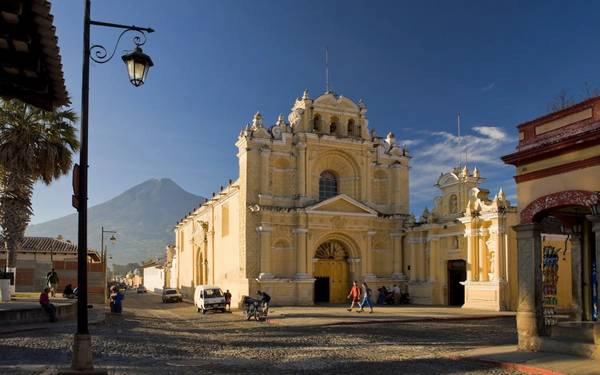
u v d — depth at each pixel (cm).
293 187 4641
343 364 1536
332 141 4744
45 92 1069
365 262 4762
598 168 1554
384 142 5009
